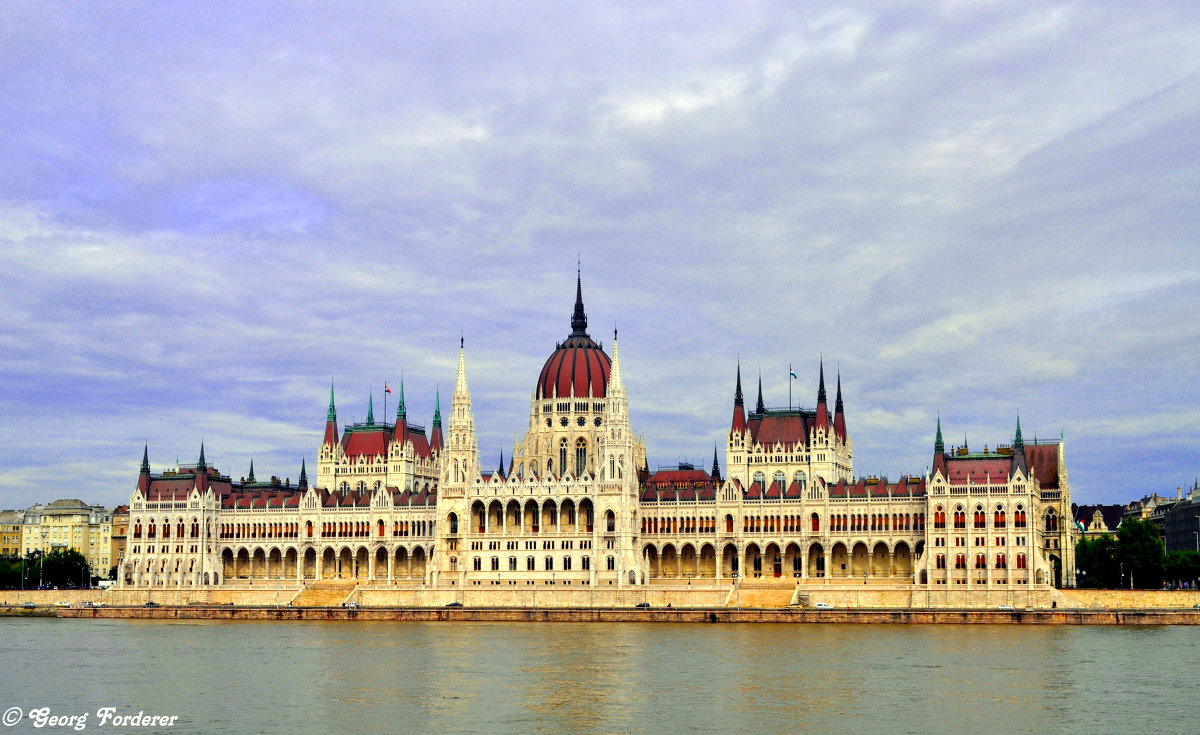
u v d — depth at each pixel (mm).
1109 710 149750
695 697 158375
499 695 160750
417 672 180625
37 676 180750
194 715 150750
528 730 140500
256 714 150750
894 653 198125
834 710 150125
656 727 141625
